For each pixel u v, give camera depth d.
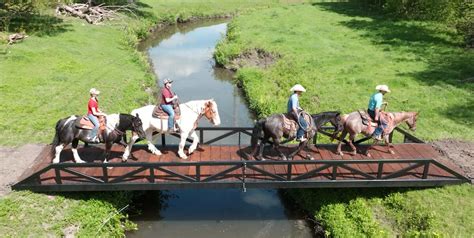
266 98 22.55
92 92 12.46
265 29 37.38
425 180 13.16
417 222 12.32
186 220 14.26
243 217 14.45
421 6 37.31
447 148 15.85
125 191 14.09
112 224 12.77
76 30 33.00
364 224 12.44
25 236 11.26
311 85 23.12
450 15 34.03
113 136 12.78
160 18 44.34
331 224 12.81
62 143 12.68
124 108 20.22
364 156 14.33
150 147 13.88
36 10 32.91
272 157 14.08
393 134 17.05
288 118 12.97
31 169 13.20
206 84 28.08
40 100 19.97
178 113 13.38
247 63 30.58
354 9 47.12
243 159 13.88
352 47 30.47
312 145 15.04
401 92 21.45
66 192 12.95
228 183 12.72
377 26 36.78
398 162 12.77
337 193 13.86
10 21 32.25
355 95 21.42
